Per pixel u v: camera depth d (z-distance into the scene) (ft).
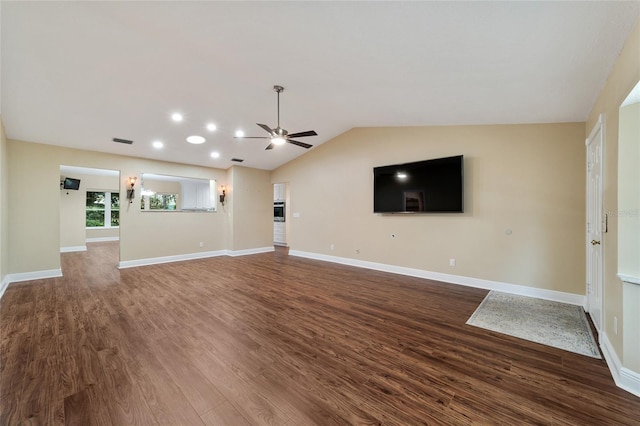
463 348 7.55
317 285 13.69
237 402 5.42
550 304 10.96
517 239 12.25
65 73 9.41
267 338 8.13
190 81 10.41
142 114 12.85
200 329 8.73
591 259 9.79
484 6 5.12
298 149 20.22
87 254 23.32
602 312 7.54
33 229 14.83
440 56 7.21
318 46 7.53
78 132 14.08
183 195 24.14
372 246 17.28
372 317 9.69
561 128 11.34
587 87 7.92
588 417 5.02
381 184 16.38
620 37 5.65
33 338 8.08
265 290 12.87
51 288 13.24
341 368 6.60
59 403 5.36
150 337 8.17
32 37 7.59
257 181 24.04
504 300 11.43
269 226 24.98
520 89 8.64
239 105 12.71
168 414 5.09
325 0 5.55
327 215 19.80
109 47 8.19
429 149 14.67
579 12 5.01
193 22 6.91
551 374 6.36
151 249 19.25
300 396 5.61
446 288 13.12
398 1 5.31
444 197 13.88
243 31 7.15
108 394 5.64
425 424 4.87
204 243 22.06
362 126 16.93
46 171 15.20
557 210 11.42
